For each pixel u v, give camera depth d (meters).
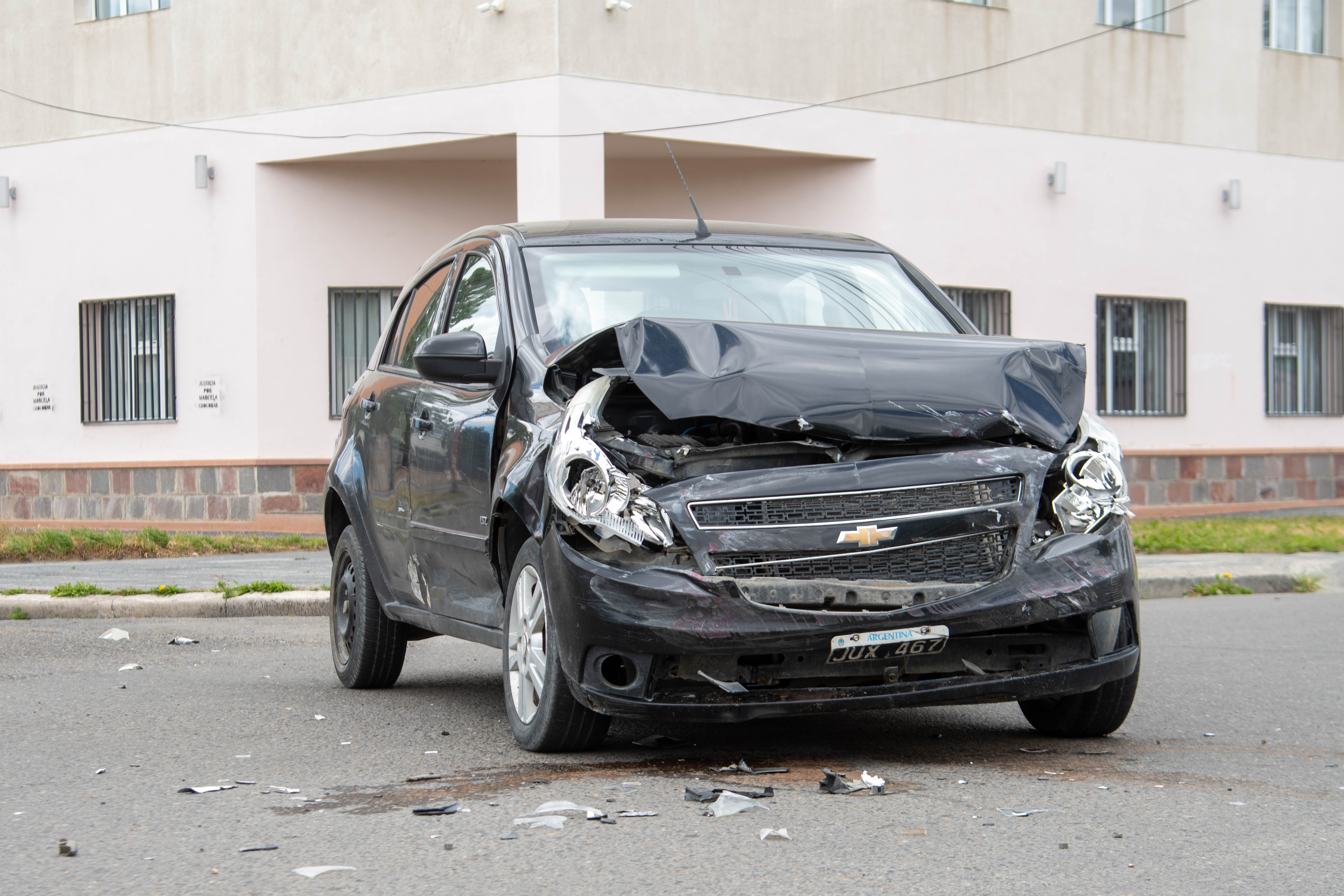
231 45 18.84
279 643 8.91
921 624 4.44
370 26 17.89
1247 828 3.90
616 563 4.55
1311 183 21.91
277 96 18.55
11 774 4.87
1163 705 6.24
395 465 6.44
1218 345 21.17
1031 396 4.84
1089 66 20.05
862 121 18.41
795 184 18.62
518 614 5.12
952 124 19.03
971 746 5.19
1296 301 21.80
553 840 3.80
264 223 18.80
